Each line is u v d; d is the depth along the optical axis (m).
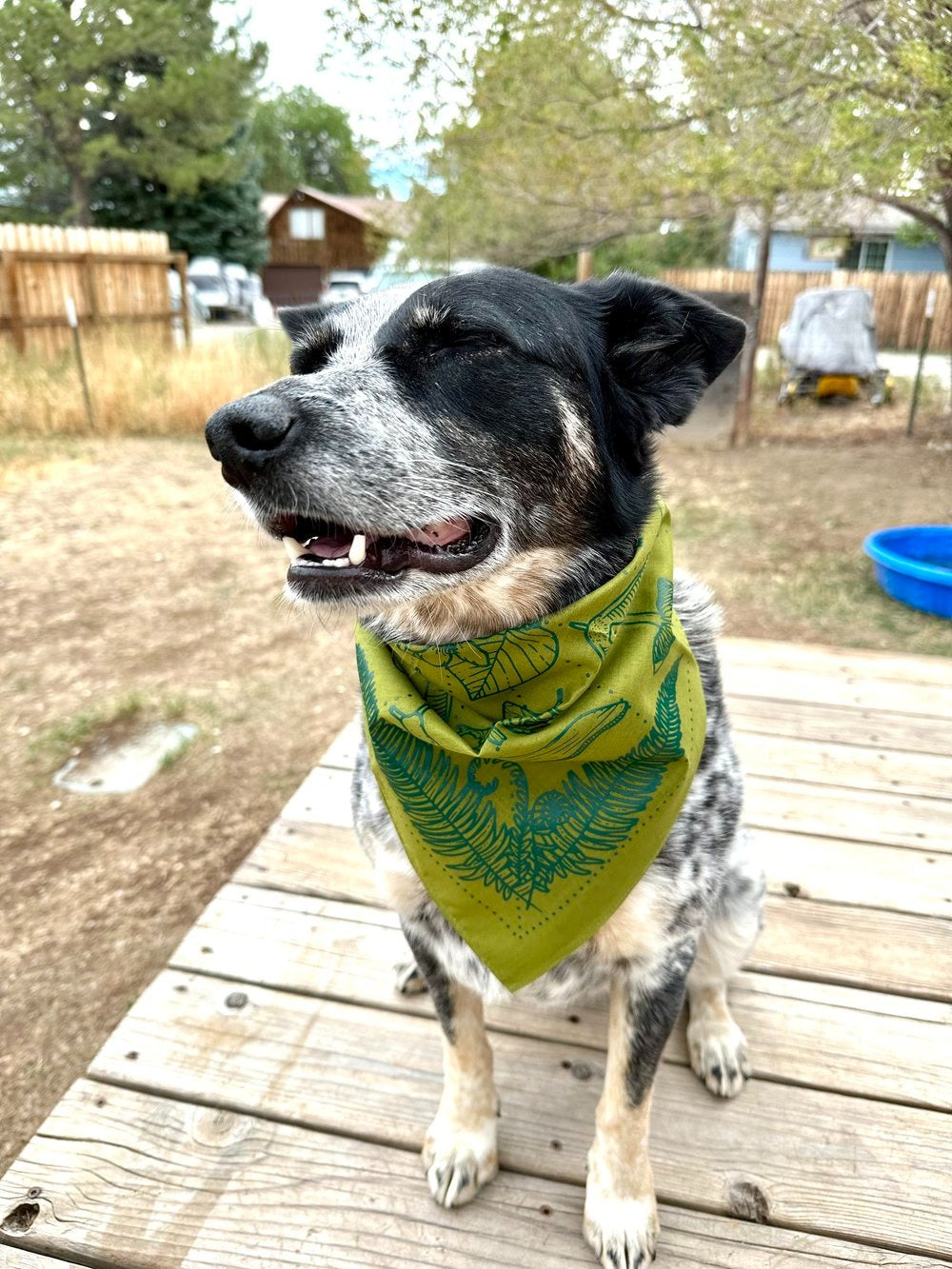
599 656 0.63
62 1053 0.97
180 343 5.30
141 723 1.60
